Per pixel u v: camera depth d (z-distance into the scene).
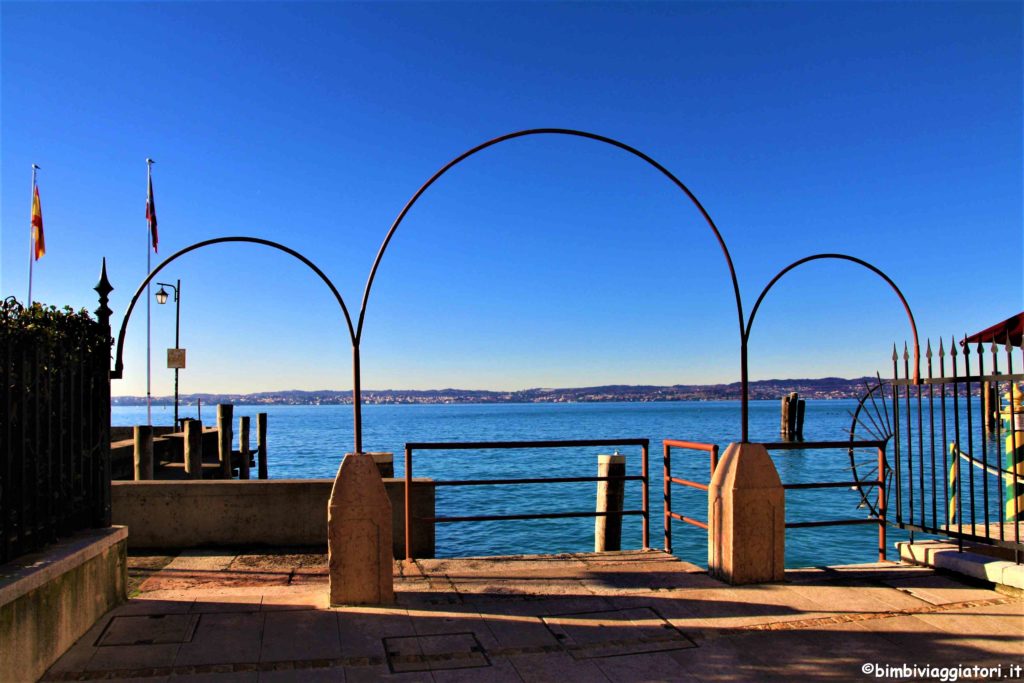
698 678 4.22
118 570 5.41
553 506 19.53
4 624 3.70
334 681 4.10
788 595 5.78
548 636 4.86
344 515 5.45
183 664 4.29
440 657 4.48
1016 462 8.02
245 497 8.02
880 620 5.19
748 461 6.20
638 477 7.50
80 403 5.15
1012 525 7.73
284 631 4.87
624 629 5.01
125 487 7.91
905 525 6.78
